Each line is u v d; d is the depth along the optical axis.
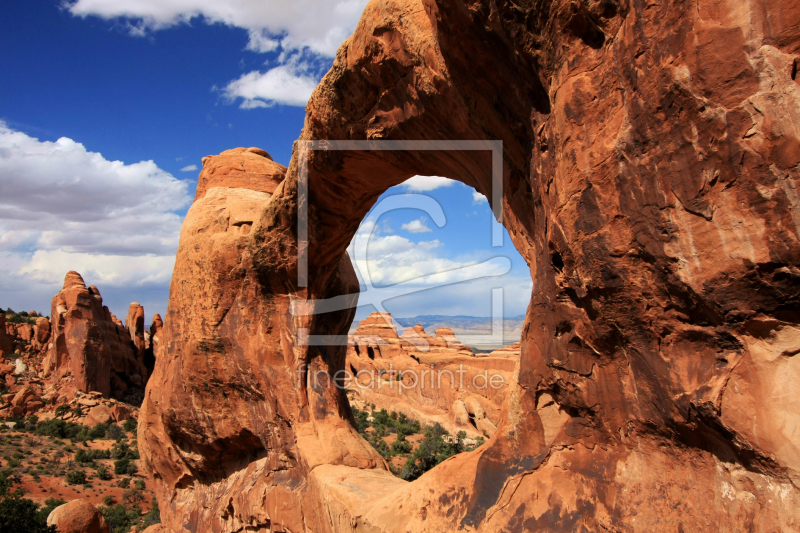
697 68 3.19
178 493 15.69
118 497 33.75
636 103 3.71
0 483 30.17
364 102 7.99
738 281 3.20
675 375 3.85
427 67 6.34
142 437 16.70
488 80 5.64
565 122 4.41
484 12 4.94
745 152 3.02
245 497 12.03
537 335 5.57
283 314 12.33
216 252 12.98
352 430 11.77
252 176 15.37
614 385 4.63
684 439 3.99
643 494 4.27
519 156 5.97
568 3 4.18
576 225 4.39
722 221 3.21
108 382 60.03
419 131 7.41
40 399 53.75
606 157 4.04
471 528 5.73
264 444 12.19
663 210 3.58
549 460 5.40
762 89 2.92
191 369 13.48
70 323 58.53
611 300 4.25
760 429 3.23
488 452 6.11
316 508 9.69
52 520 17.94
